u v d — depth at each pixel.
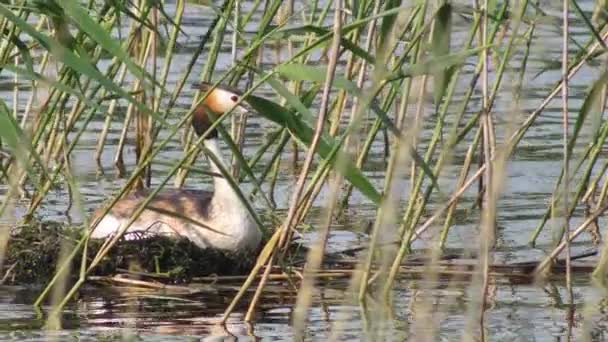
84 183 16.81
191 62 14.03
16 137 10.04
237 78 15.38
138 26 15.00
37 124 14.03
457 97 19.23
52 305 12.27
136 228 13.66
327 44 13.66
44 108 13.84
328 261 13.65
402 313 11.86
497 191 10.48
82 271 11.84
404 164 9.06
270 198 16.33
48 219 14.95
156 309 12.13
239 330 11.43
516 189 16.81
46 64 15.88
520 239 14.70
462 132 13.45
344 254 13.93
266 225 14.88
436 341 10.98
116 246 13.26
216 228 13.60
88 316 11.85
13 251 13.29
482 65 11.55
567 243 11.96
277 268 13.22
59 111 14.86
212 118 11.32
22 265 13.14
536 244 14.53
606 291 12.70
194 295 12.61
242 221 13.59
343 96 12.99
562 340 11.12
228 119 19.14
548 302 12.39
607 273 13.14
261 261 11.57
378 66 10.12
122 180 17.06
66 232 13.67
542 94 21.12
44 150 16.58
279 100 19.44
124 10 11.41
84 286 12.83
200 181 17.25
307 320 11.70
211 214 13.66
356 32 12.73
